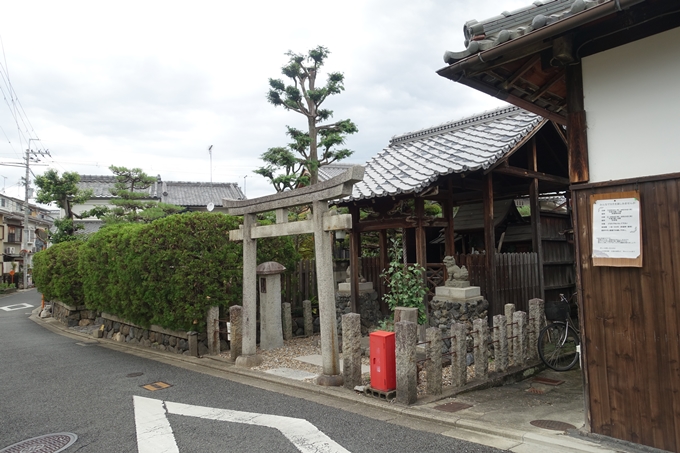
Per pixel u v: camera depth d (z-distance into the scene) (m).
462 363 6.00
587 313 4.05
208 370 7.82
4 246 36.06
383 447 4.18
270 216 14.60
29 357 9.67
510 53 4.00
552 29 3.58
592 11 3.34
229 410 5.47
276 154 11.77
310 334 10.37
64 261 15.12
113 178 35.91
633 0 3.17
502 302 8.39
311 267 11.26
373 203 9.30
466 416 4.91
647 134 3.75
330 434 4.55
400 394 5.36
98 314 14.61
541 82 5.05
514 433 4.30
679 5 3.51
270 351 8.89
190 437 4.62
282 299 10.58
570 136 4.20
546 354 7.64
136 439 4.63
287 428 4.77
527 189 10.32
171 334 9.75
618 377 3.83
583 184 4.10
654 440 3.60
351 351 6.05
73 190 22.47
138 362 8.79
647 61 3.76
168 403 5.87
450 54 4.21
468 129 10.14
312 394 6.07
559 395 5.93
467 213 12.03
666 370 3.55
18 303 25.33
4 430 5.07
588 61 4.12
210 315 8.95
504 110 9.83
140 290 9.86
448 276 8.53
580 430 4.12
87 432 4.90
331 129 12.45
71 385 7.04
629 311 3.78
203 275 9.00
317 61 12.27
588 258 4.06
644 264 3.70
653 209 3.67
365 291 10.34
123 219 19.20
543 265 9.97
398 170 9.12
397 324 5.43
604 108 4.02
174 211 20.02
